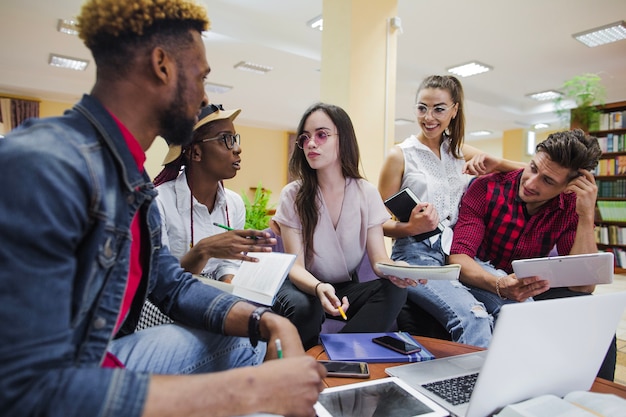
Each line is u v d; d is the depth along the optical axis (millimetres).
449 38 4902
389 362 1059
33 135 535
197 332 941
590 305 753
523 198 1722
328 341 1191
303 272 1504
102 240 595
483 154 1983
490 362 672
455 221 2043
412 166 2045
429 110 1991
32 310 464
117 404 490
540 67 5887
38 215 474
